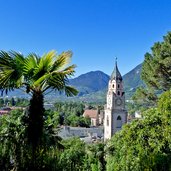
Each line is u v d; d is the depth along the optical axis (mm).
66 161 10555
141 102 35656
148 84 34656
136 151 12891
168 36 31812
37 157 9859
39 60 10148
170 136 12602
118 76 99375
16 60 9797
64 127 92750
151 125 13477
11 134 11086
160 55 32000
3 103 164750
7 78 9750
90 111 170000
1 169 9992
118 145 14141
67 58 10422
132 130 13562
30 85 10055
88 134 104625
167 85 33438
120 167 13055
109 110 98375
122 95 98562
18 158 9938
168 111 13172
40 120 9914
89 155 22828
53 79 10211
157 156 11602
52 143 12062
